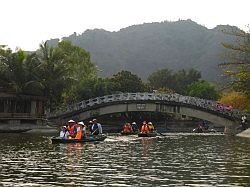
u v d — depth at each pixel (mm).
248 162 24953
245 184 17312
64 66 80062
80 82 91000
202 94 132250
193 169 21578
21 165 22500
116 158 26656
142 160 25609
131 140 47656
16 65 73875
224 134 72938
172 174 19766
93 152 30750
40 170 20688
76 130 42594
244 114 74125
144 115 101688
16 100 75438
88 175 19203
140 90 109938
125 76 110188
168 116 105625
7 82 74500
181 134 70875
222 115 75625
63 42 91500
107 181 17719
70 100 91500
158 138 53938
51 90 78875
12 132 65250
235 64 67500
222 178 18734
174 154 30094
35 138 48125
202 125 101875
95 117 80375
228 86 71438
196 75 176500
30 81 73625
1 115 70625
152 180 18047
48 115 77562
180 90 166375
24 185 16625
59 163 23594
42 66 76812
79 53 92438
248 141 48688
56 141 40094
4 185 16578
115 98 78312
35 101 76938
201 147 37719
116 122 99062
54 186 16531
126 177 18766
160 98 77438
